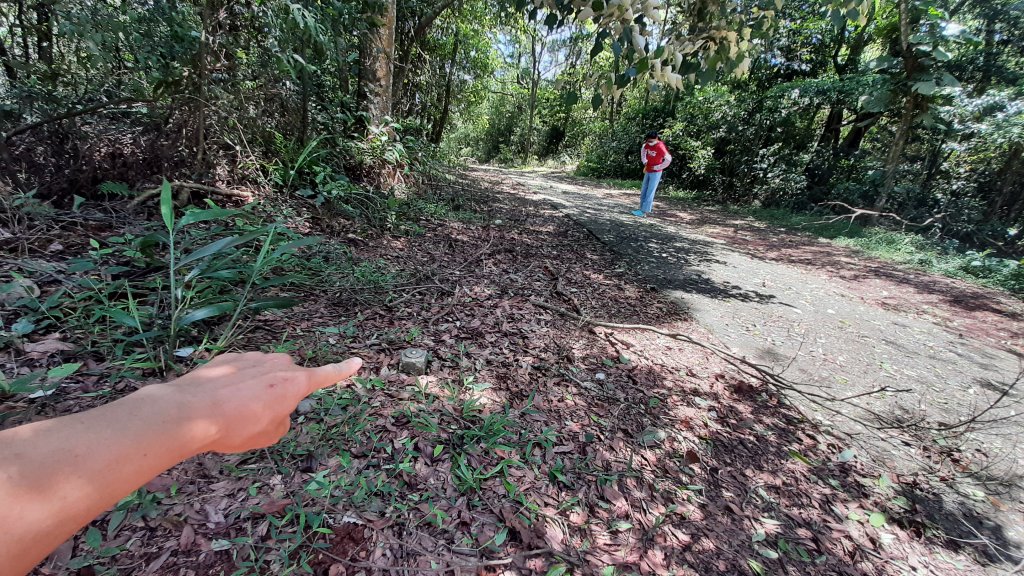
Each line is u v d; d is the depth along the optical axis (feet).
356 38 16.15
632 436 7.00
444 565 4.55
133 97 10.60
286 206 12.75
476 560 4.66
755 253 21.83
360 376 6.98
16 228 8.20
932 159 31.35
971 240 28.25
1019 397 10.30
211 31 11.10
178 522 4.45
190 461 5.15
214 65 11.37
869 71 30.37
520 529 5.07
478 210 20.99
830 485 6.91
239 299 7.72
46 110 9.88
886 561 5.82
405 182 18.53
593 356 9.06
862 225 30.73
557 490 5.73
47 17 9.80
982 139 26.07
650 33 5.31
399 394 6.79
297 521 4.68
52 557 4.04
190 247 8.86
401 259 12.36
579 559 4.89
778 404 8.71
